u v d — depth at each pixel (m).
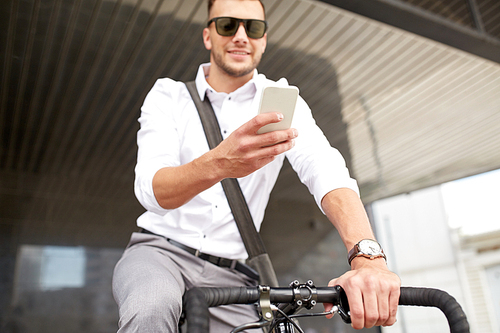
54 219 6.48
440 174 7.13
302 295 0.81
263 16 1.65
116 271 1.17
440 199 11.12
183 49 3.97
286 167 6.87
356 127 5.56
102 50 3.94
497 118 5.37
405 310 9.65
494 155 6.39
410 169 6.91
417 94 4.82
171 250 1.32
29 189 6.49
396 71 4.39
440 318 9.46
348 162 6.59
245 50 1.55
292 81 4.58
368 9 3.30
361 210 1.10
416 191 7.89
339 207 1.12
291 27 3.73
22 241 6.24
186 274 1.30
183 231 1.36
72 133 5.50
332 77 4.51
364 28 3.73
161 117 1.42
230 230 1.41
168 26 3.65
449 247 10.83
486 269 10.52
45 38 3.74
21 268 6.12
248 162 0.94
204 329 0.66
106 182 6.89
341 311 0.83
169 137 1.38
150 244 1.34
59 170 6.55
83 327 6.14
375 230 8.82
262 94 0.88
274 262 7.75
